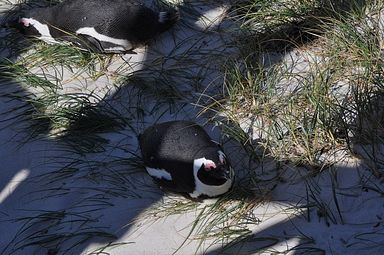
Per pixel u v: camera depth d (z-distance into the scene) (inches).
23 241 408.8
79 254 397.4
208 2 561.3
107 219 414.9
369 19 515.2
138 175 438.6
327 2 526.6
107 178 437.7
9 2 587.8
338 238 385.4
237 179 421.1
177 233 400.5
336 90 465.4
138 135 447.5
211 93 484.1
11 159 462.3
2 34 559.5
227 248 386.9
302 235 388.5
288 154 433.4
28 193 437.4
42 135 473.4
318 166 424.2
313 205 401.7
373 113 439.5
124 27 514.6
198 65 506.3
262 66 489.4
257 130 452.4
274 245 385.7
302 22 522.0
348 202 404.5
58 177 443.2
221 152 404.5
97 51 523.5
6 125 485.1
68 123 474.0
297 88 469.4
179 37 534.6
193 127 423.5
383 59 478.6
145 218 411.2
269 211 404.5
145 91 491.5
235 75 481.1
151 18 523.2
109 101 490.3
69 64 521.0
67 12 524.4
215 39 528.4
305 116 441.1
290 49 508.4
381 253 374.0
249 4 549.0
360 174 416.5
